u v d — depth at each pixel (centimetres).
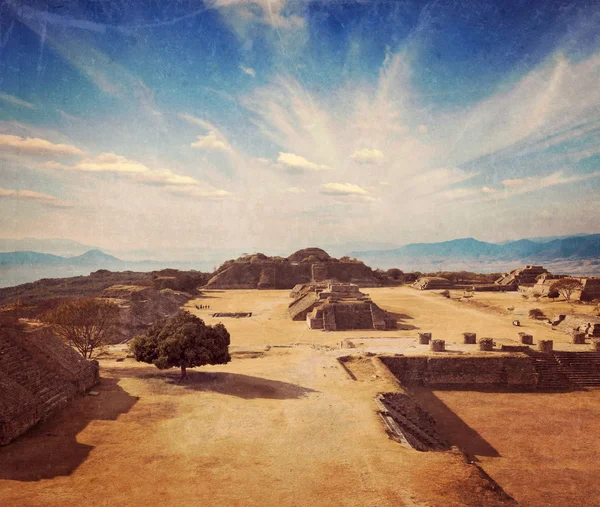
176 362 4234
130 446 2781
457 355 5441
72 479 2350
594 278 10856
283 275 16412
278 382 4344
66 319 4934
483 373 5291
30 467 2464
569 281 10725
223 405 3572
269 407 3578
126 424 3120
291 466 2562
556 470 3366
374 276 16875
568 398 4919
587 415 4462
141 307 8425
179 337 4209
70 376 3600
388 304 11031
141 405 3497
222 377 4412
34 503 2086
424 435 3647
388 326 8112
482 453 3666
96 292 11756
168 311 9606
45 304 5950
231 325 8450
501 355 5394
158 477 2403
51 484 2286
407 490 2311
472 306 10719
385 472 2505
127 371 4491
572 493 3020
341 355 5584
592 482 3181
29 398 3042
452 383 5266
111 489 2256
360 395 3953
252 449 2783
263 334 7562
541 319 8706
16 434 2817
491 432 4072
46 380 3412
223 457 2662
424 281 15000
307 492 2272
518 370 5259
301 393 4000
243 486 2322
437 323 8519
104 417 3222
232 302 11925
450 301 11606
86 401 3522
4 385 2950
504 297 12138
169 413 3366
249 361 5288
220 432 3042
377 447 2842
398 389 4300
